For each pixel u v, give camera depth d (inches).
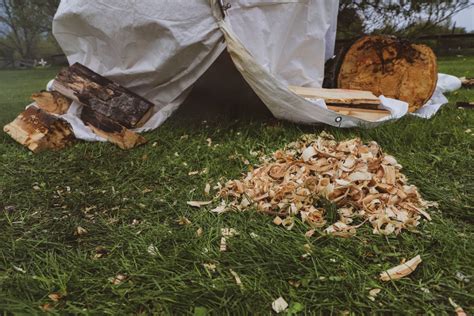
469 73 271.1
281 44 130.3
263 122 133.0
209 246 68.1
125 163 107.3
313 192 79.1
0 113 185.9
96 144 122.3
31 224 79.0
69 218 80.0
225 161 105.2
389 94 151.9
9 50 593.6
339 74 156.0
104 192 91.6
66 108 134.4
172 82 133.8
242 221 75.5
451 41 422.0
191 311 53.8
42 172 104.7
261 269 61.4
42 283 60.2
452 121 132.0
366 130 120.3
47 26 561.9
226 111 149.8
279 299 55.0
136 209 83.0
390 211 74.1
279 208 77.7
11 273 63.4
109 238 72.6
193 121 139.9
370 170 83.4
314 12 131.4
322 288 57.1
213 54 122.7
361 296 55.7
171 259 64.7
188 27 121.2
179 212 81.0
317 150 88.6
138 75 135.2
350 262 62.3
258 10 123.2
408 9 379.6
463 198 81.2
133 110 130.2
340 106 128.0
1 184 97.2
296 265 61.8
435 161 99.0
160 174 99.9
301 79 138.3
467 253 64.2
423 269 61.1
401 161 99.7
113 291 57.9
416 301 55.2
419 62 147.5
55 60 564.1
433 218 75.1
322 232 70.1
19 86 325.4
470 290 57.1
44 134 121.3
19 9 553.6
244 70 117.3
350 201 77.1
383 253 64.9
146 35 128.2
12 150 122.0
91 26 135.0
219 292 56.6
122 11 127.4
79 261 65.2
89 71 137.9
